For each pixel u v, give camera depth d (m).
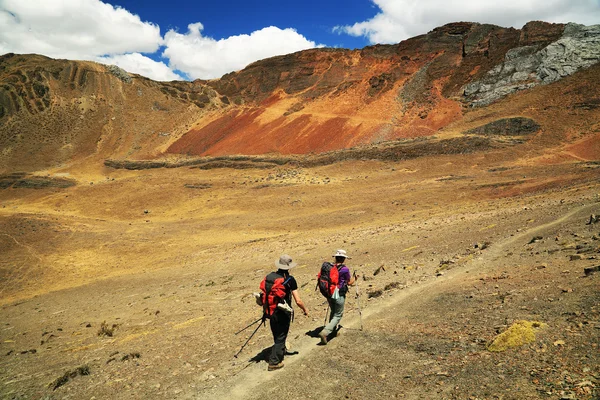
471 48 118.06
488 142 68.06
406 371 5.79
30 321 21.78
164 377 7.61
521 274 9.74
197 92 153.12
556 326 5.98
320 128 99.06
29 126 121.44
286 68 152.38
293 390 5.88
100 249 43.53
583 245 11.05
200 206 58.56
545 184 41.97
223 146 103.06
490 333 6.40
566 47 92.88
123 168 94.94
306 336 8.52
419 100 105.19
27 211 64.88
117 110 135.00
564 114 74.06
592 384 4.22
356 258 20.34
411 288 11.35
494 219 22.56
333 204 49.91
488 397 4.54
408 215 38.38
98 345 12.45
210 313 14.46
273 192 59.72
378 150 72.62
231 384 6.55
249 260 28.06
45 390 8.22
